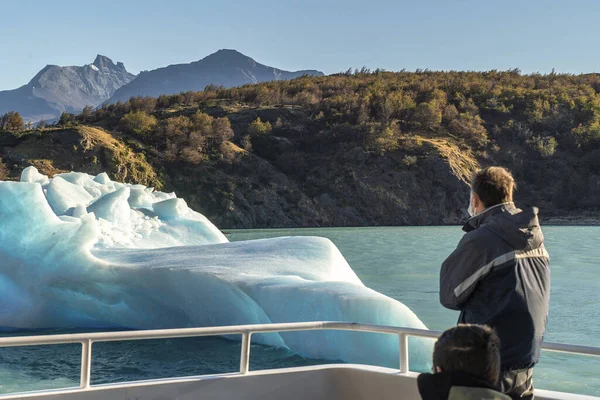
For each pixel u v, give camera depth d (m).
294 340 9.06
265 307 9.23
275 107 129.00
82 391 3.07
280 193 106.50
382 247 41.19
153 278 11.05
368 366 3.50
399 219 103.38
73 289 11.85
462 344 1.92
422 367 8.26
